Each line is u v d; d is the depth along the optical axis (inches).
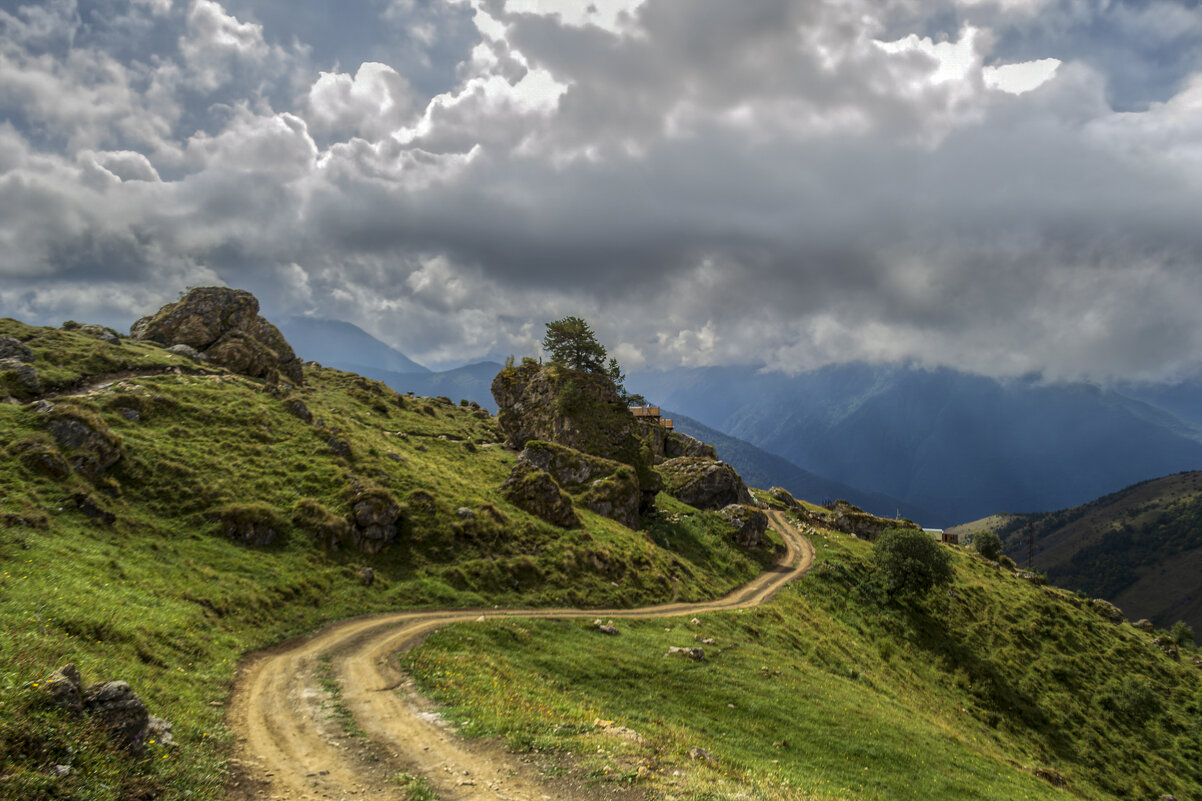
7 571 1280.8
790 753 1603.1
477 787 877.8
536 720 1180.5
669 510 4697.3
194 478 2313.0
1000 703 3388.3
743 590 3695.9
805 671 2422.5
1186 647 5876.0
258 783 860.6
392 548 2486.5
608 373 6486.2
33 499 1786.4
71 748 697.0
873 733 1907.0
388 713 1197.1
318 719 1148.5
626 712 1579.7
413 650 1662.2
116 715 793.6
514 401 5762.8
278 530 2239.2
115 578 1535.4
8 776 613.3
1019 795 1765.5
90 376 3179.1
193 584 1728.6
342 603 2032.5
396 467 3075.8
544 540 2940.5
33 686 750.5
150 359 3590.1
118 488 2074.3
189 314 4490.7
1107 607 5502.0
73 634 1104.8
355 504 2474.2
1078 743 3243.1
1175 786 3100.4
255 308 4980.3
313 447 2930.6
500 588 2495.1
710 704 1815.9
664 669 1990.7
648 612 2755.9
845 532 5826.8
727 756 1318.9
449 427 5807.1
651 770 960.9
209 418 2869.1
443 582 2386.8
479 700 1299.2
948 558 4298.7
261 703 1213.7
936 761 1850.4
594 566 2947.8
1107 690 3814.0
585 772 931.3
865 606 3998.5
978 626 4158.5
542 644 1982.0
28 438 2016.5
